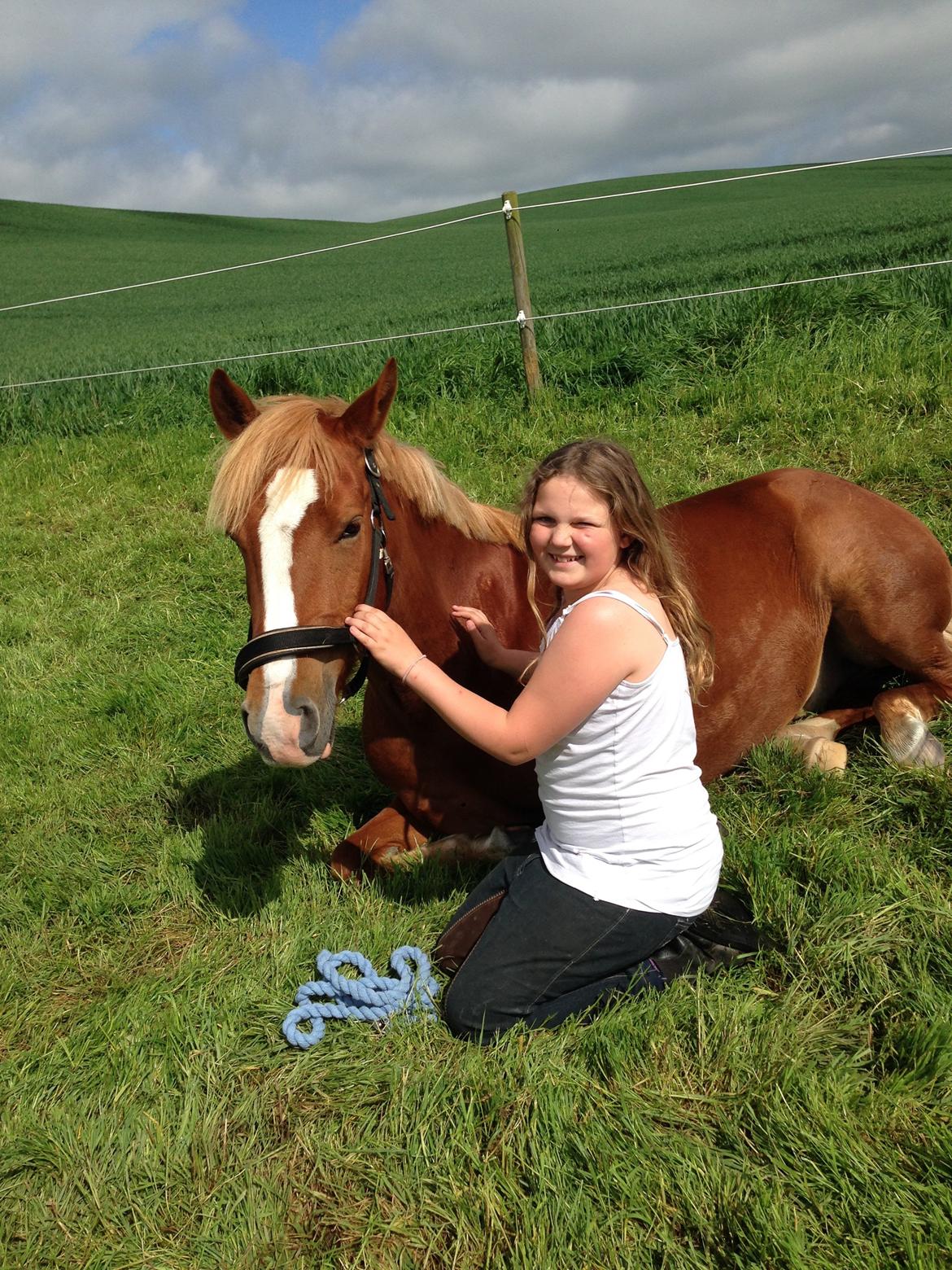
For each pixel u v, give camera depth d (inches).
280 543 75.0
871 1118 67.1
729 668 102.5
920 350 223.6
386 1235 64.4
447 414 252.4
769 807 103.1
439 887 97.0
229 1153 71.8
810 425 205.3
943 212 822.5
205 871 106.7
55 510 245.6
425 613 92.0
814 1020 77.0
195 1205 68.0
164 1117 74.7
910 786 104.0
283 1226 65.4
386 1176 67.4
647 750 73.8
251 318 794.8
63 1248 66.1
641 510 73.4
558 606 83.7
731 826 101.7
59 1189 70.2
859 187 1416.1
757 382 225.9
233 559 201.8
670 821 75.2
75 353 672.4
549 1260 60.0
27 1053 83.0
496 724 74.5
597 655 70.6
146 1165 70.7
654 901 75.5
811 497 113.9
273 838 115.4
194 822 119.5
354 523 78.2
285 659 74.7
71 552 218.5
